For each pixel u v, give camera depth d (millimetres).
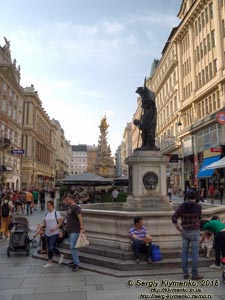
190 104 38844
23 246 9359
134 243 7301
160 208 10758
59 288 6070
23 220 9828
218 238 7199
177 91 45031
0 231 12828
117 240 8250
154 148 11609
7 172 45000
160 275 6793
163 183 11180
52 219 8086
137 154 11250
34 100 70938
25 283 6438
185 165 40438
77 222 7535
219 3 31156
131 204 10969
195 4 36062
